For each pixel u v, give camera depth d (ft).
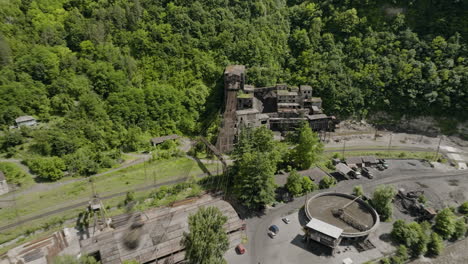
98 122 444.14
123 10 554.46
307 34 648.38
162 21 566.77
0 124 406.00
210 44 578.25
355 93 569.64
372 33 640.58
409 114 574.97
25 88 433.89
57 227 295.69
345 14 648.38
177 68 548.72
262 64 588.09
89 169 377.50
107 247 243.40
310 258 273.54
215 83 553.64
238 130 456.04
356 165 435.12
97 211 303.07
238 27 599.98
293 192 353.51
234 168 366.02
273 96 540.11
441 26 618.85
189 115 515.50
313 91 571.69
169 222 276.62
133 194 333.42
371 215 323.57
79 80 470.80
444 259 279.49
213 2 609.42
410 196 366.22
